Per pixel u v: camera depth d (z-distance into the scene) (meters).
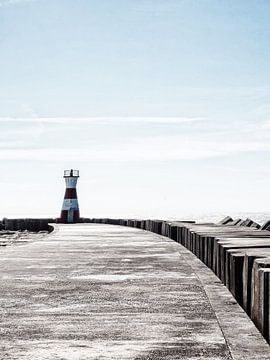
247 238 9.26
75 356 4.28
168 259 11.36
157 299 6.59
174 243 16.55
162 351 4.39
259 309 5.07
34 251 13.51
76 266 10.02
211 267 9.49
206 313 5.78
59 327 5.22
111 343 4.65
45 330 5.10
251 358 4.13
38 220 52.25
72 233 24.16
